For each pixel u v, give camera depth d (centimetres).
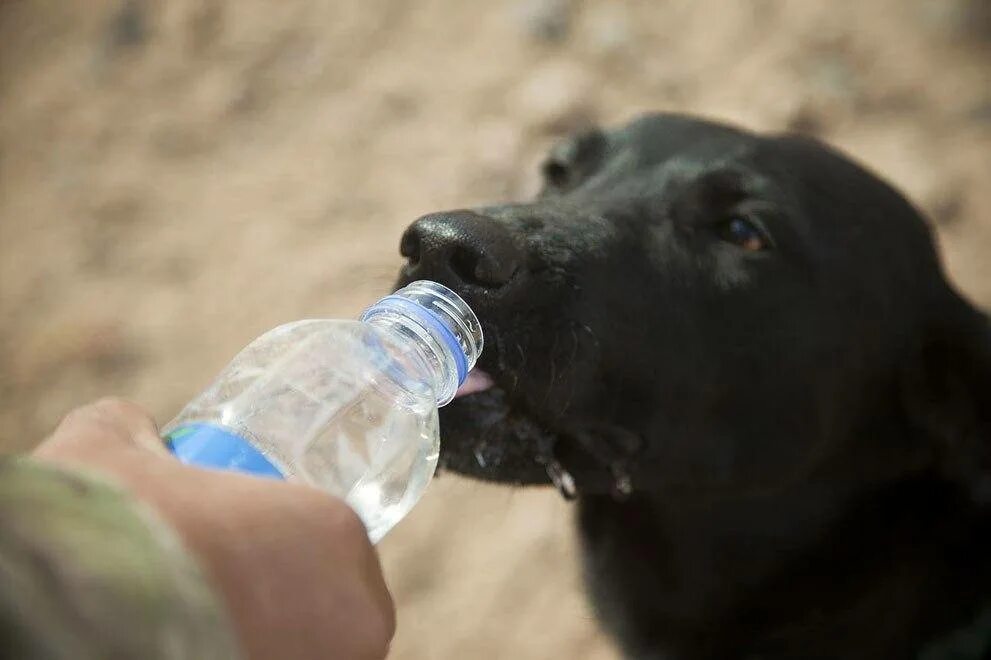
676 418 51
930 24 103
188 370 93
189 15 118
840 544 58
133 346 96
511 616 77
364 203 101
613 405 49
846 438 56
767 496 56
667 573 60
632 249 50
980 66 101
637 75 104
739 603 59
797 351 52
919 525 58
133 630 18
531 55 108
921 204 92
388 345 34
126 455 26
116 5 121
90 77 117
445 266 42
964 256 90
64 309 100
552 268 46
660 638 62
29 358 96
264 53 115
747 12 106
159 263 102
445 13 113
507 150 101
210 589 20
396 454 34
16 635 17
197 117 112
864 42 103
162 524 21
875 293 54
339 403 34
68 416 29
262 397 34
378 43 113
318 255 98
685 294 51
